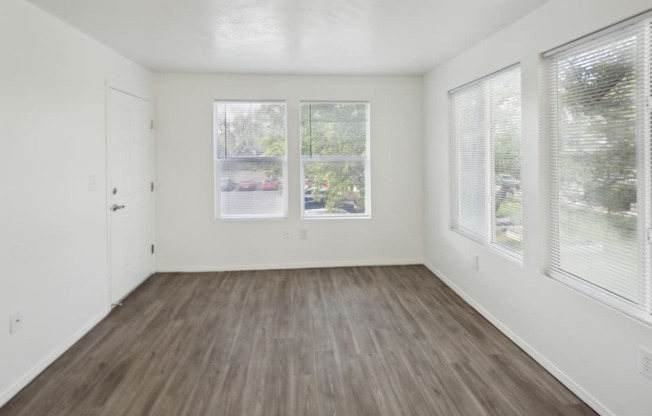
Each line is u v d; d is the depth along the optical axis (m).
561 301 2.36
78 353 2.73
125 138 3.80
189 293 3.96
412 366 2.55
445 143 4.20
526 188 2.72
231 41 3.34
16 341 2.28
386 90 4.82
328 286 4.18
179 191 4.63
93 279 3.18
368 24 2.95
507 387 2.31
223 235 4.73
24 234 2.35
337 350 2.77
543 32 2.51
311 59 3.97
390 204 4.94
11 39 2.24
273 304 3.67
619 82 2.00
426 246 4.90
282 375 2.44
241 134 4.71
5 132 2.20
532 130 2.64
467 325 3.19
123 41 3.28
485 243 3.44
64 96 2.77
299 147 4.77
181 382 2.37
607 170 2.10
